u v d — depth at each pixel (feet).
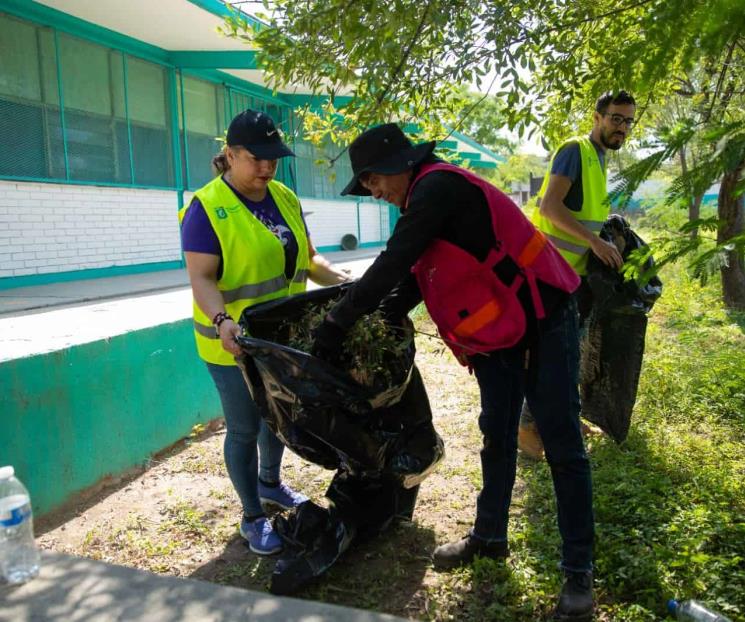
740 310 27.14
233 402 9.66
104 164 29.17
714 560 8.87
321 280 11.09
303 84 12.30
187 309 16.60
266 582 9.31
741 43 4.88
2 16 24.04
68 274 27.02
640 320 12.56
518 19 10.52
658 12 4.42
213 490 12.26
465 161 13.08
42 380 10.97
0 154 24.08
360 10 10.21
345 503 9.78
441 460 9.81
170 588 6.12
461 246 7.93
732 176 5.22
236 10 11.88
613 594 8.61
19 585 6.19
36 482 10.89
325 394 8.10
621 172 5.35
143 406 13.34
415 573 9.42
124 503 11.81
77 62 27.53
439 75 11.57
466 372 19.93
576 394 8.37
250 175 9.23
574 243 12.66
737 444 13.47
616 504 10.64
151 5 26.11
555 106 13.28
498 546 9.41
